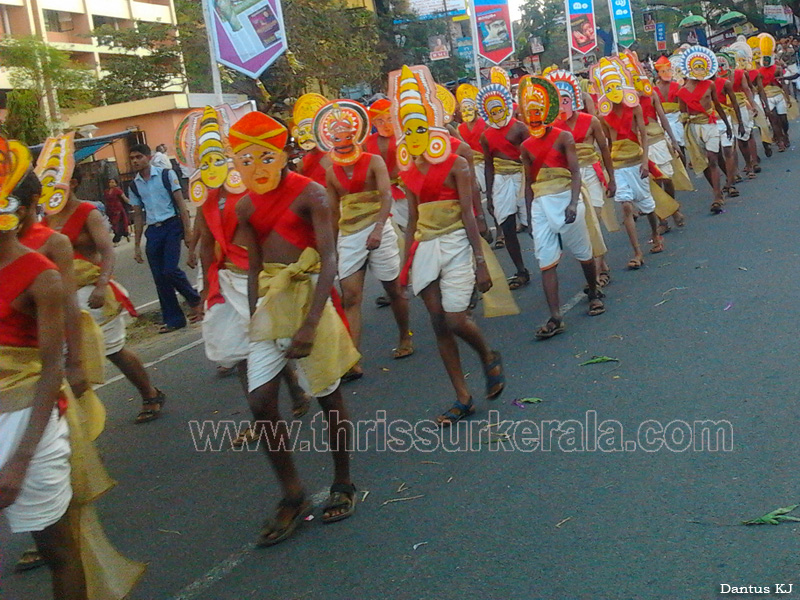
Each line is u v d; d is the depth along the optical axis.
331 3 25.81
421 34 39.41
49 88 27.81
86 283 6.32
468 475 4.85
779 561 3.52
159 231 10.41
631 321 7.25
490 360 5.59
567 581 3.63
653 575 3.57
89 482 3.47
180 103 33.00
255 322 4.22
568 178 7.26
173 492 5.43
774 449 4.48
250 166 4.18
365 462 5.29
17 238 3.39
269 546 4.43
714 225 10.70
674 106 13.53
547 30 70.56
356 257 7.09
